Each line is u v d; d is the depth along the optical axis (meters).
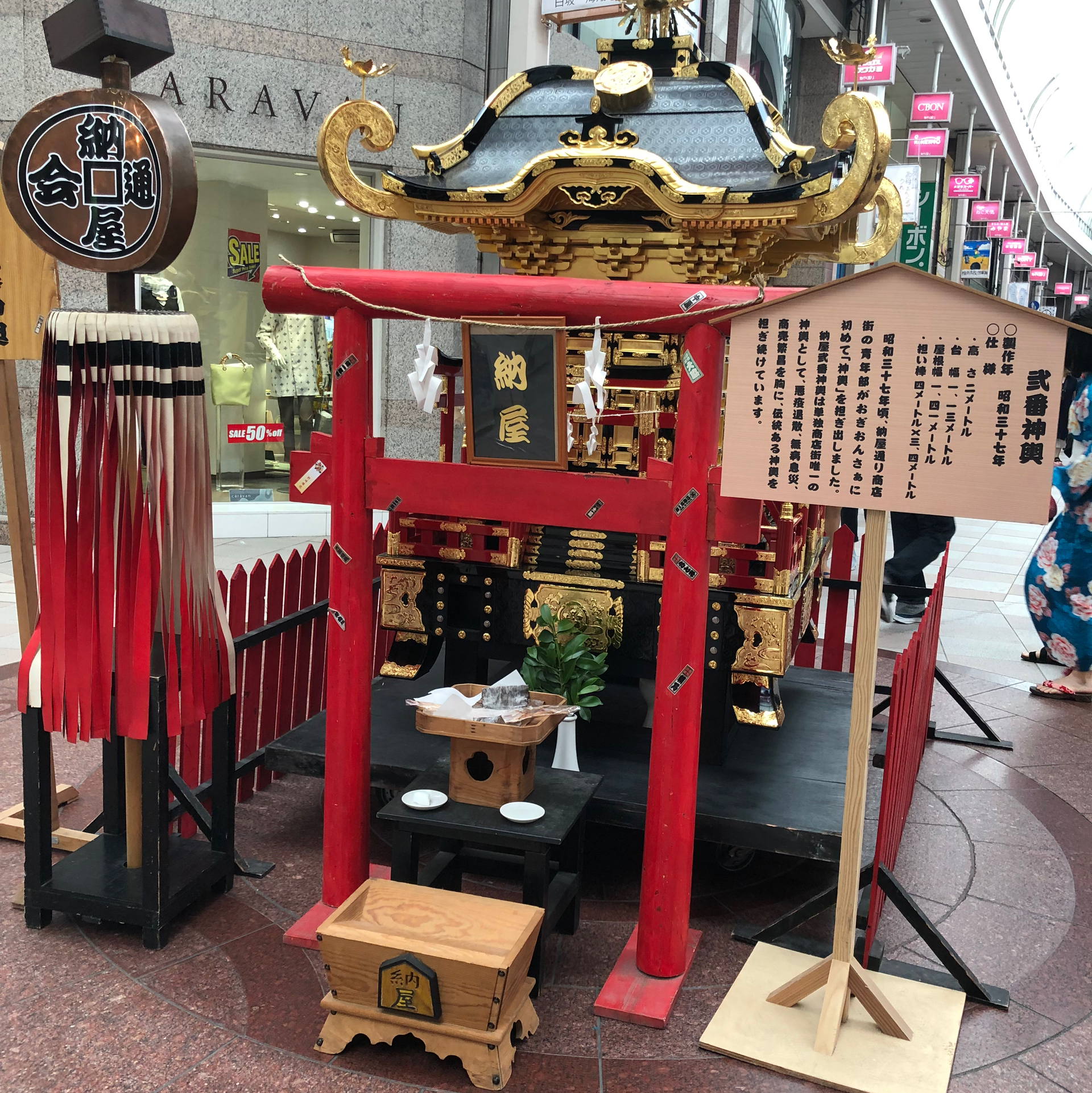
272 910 3.05
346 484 2.86
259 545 8.71
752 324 2.29
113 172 2.59
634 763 3.48
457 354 8.98
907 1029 2.49
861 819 2.41
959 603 7.98
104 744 3.20
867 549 2.29
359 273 2.79
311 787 4.02
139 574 2.67
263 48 7.93
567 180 2.97
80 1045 2.40
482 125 3.40
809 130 12.12
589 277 3.43
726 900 3.23
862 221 9.44
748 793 3.24
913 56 13.55
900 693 2.71
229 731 3.08
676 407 3.45
